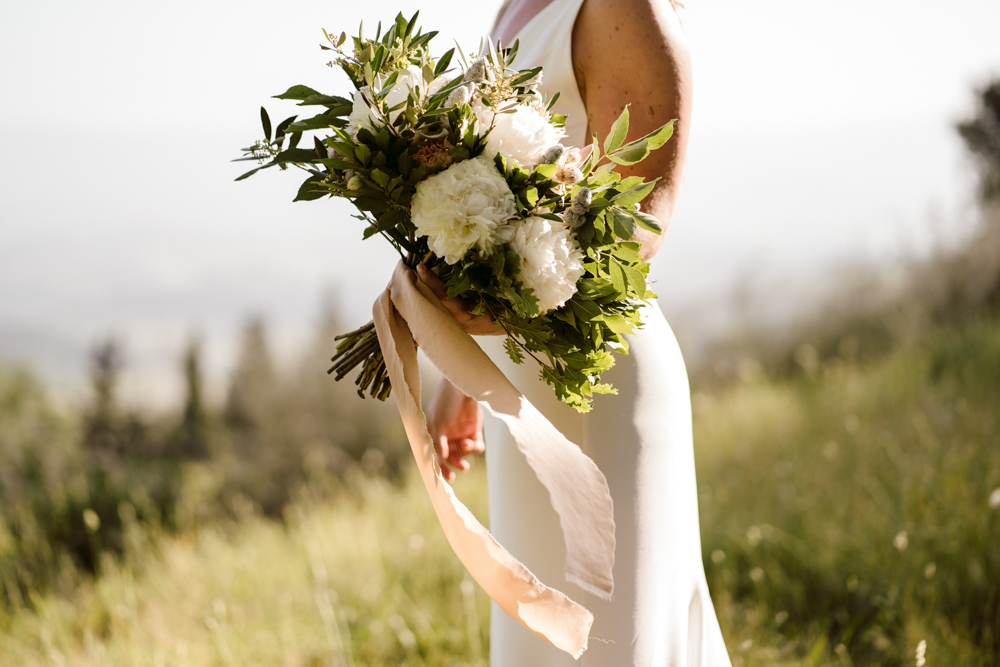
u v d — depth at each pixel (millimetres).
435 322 1133
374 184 1130
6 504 5012
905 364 6074
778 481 4152
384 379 1394
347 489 5270
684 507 1519
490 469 1631
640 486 1435
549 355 1224
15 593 3648
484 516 4363
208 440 7871
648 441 1452
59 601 3596
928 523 3129
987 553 2936
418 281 1194
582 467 1095
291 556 3854
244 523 4758
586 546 1061
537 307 1088
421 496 4387
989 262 8258
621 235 1092
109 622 3412
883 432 4488
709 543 3508
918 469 3672
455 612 3021
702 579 1578
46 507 4715
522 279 1085
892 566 2988
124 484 5105
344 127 1191
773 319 9734
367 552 3666
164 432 8422
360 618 3105
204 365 10320
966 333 6512
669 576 1464
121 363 9547
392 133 1125
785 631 2859
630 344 1458
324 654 2854
